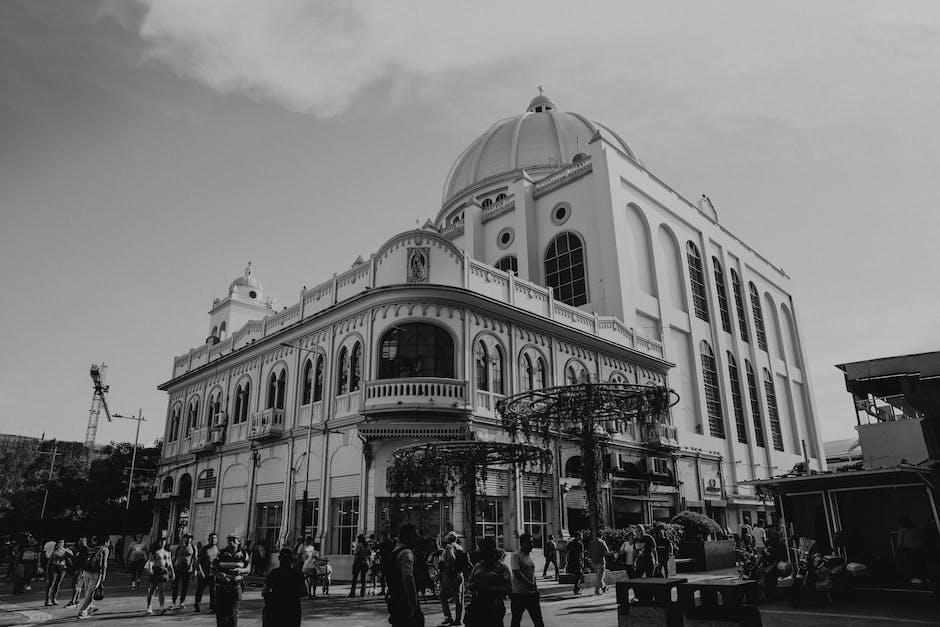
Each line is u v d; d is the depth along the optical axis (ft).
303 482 88.53
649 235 136.98
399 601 24.63
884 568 51.62
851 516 57.47
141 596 65.36
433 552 58.95
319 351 93.20
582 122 185.26
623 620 30.22
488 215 154.30
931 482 51.98
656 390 55.36
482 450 65.82
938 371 63.98
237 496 102.63
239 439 106.73
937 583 44.57
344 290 93.30
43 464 236.84
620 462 103.55
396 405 76.28
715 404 142.51
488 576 27.63
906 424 62.54
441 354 82.12
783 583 58.75
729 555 76.95
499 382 88.28
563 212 138.72
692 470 124.88
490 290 90.12
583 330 105.50
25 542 78.59
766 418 158.61
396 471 66.28
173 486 125.39
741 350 158.71
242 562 33.71
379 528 74.90
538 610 30.58
